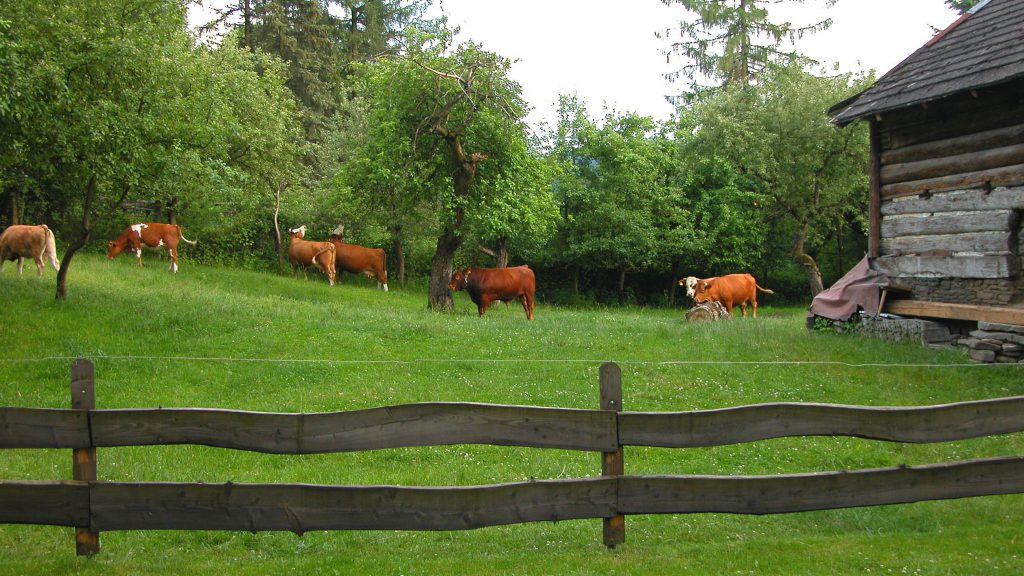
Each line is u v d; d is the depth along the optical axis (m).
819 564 4.99
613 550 5.16
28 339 11.77
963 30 14.12
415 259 35.09
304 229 28.08
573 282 37.59
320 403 9.79
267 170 26.97
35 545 5.43
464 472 7.70
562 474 7.64
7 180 15.49
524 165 21.31
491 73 19.70
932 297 13.38
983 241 12.45
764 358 12.30
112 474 7.32
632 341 13.87
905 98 13.01
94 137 12.62
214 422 4.79
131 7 14.24
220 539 5.71
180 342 12.38
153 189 15.58
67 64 12.86
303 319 14.27
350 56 40.59
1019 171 11.91
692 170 35.38
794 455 8.45
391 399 9.97
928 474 5.20
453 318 16.84
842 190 28.53
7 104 10.95
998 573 4.82
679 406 10.02
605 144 33.25
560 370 11.55
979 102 12.55
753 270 39.25
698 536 5.72
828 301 14.57
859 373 11.27
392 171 20.27
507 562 5.01
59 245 24.28
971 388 10.53
